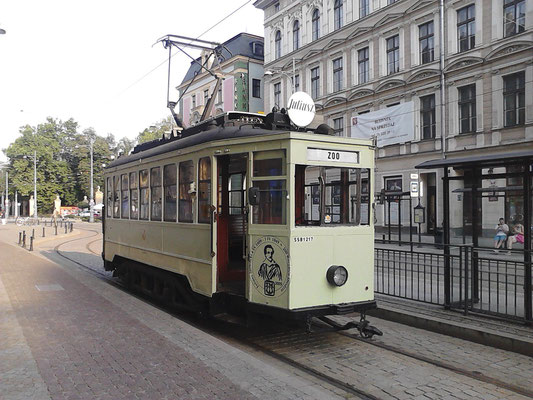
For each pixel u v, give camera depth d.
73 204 76.25
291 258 5.34
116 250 10.27
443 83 21.23
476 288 7.05
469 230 17.02
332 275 5.54
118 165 10.20
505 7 19.06
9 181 74.62
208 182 6.42
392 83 23.72
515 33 18.70
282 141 5.48
